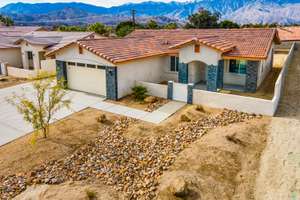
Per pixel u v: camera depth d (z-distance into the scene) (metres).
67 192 9.21
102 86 20.33
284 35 49.03
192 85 18.06
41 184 9.83
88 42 20.70
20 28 49.69
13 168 10.69
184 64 21.97
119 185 9.80
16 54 33.31
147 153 11.85
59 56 22.05
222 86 21.97
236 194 9.62
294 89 21.80
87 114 16.73
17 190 9.51
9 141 13.23
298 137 13.23
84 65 20.89
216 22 69.44
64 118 16.03
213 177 10.22
